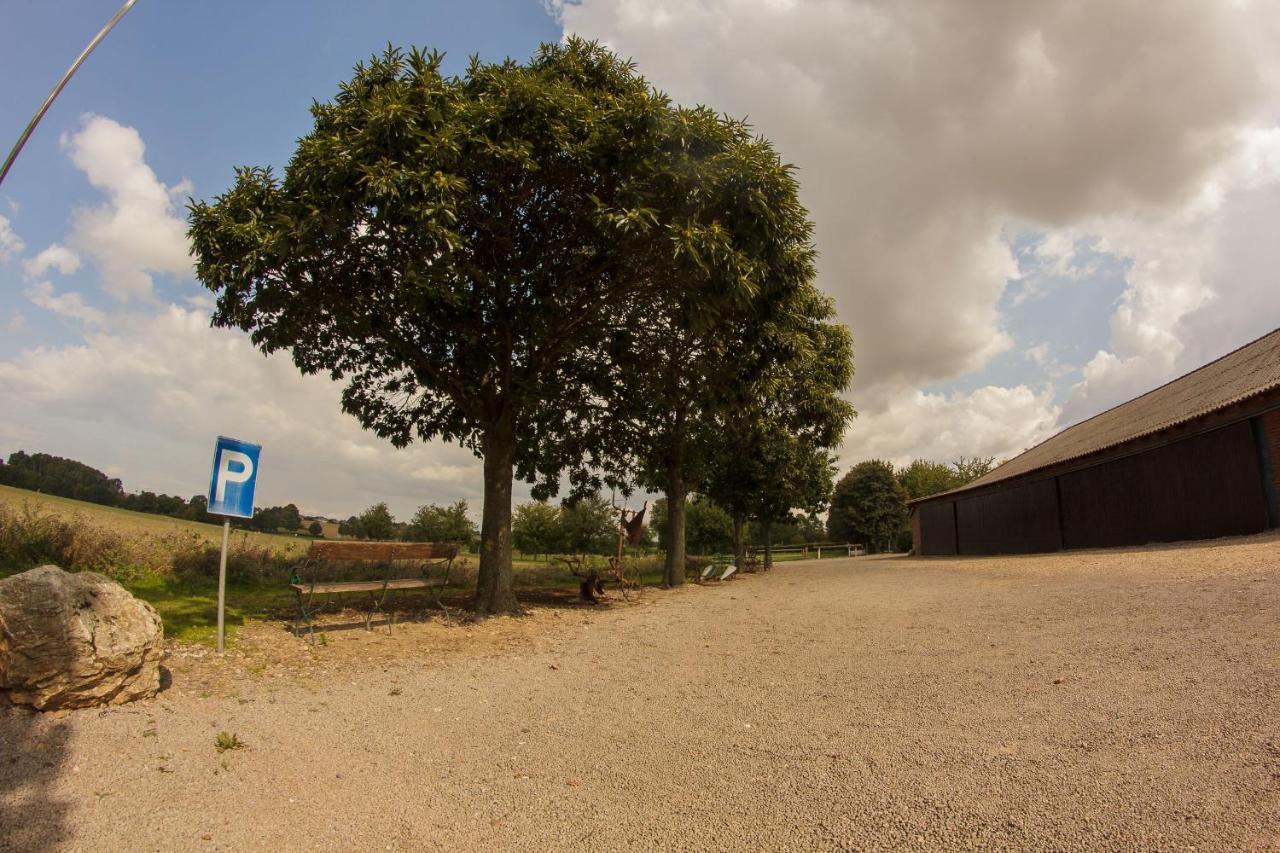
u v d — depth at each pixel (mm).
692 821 3412
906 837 3072
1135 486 19438
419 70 9844
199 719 5062
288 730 4992
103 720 4777
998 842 2941
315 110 10609
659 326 13711
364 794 3912
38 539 11812
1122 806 3139
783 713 5168
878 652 7020
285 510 42750
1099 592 9406
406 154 9016
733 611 11664
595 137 10039
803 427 22828
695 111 10555
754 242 10594
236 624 8938
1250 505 15461
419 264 9453
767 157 10484
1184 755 3613
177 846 3229
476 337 11734
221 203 9859
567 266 11547
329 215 9242
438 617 10617
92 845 3191
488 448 12094
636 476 21547
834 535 63656
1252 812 2955
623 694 6102
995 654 6367
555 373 14469
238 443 7547
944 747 4121
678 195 10125
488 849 3238
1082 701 4695
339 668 7145
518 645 8797
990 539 29844
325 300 10664
